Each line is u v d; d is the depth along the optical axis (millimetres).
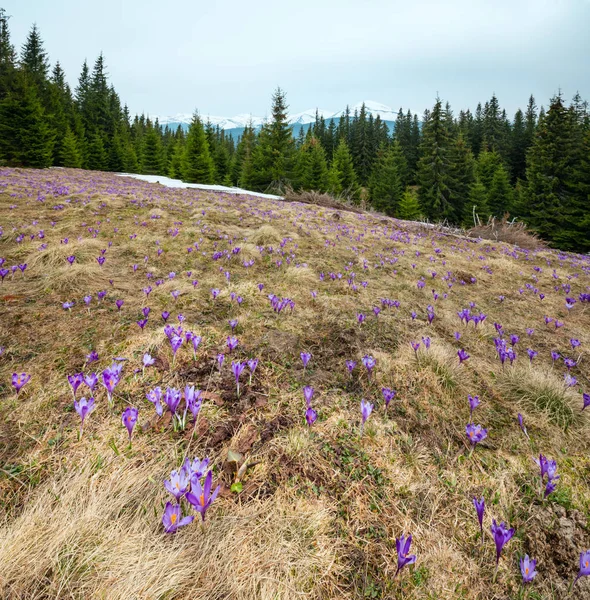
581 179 31406
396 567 1920
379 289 6293
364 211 20156
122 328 3965
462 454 2768
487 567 1982
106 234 7680
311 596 1717
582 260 12242
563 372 4145
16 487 2074
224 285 5656
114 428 2572
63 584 1567
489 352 4457
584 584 1916
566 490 2486
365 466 2518
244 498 2137
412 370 3686
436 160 43844
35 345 3535
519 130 64625
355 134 70125
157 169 50250
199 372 3303
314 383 3373
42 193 11508
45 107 38656
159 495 2043
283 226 10617
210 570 1720
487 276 8039
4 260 5223
